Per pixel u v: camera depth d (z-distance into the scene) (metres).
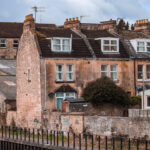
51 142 33.78
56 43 45.34
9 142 38.56
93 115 39.06
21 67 47.25
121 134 34.81
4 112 49.44
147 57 48.59
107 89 41.81
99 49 47.38
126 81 47.72
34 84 44.97
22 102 46.91
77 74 45.78
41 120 43.38
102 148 32.16
